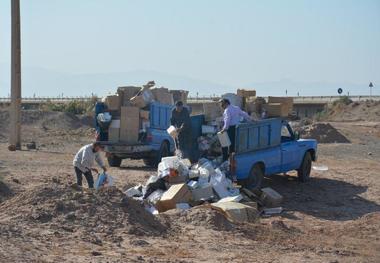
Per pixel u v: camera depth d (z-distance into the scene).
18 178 20.09
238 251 11.84
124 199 13.48
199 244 12.18
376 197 19.34
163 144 26.27
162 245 11.85
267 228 14.20
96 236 11.91
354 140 44.78
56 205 12.89
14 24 34.88
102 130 25.81
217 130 19.94
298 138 21.89
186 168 17.22
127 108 25.41
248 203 16.16
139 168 25.62
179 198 15.70
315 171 24.83
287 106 21.14
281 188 20.61
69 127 50.50
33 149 34.69
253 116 20.89
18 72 34.84
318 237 13.91
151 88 26.36
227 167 17.73
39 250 10.52
